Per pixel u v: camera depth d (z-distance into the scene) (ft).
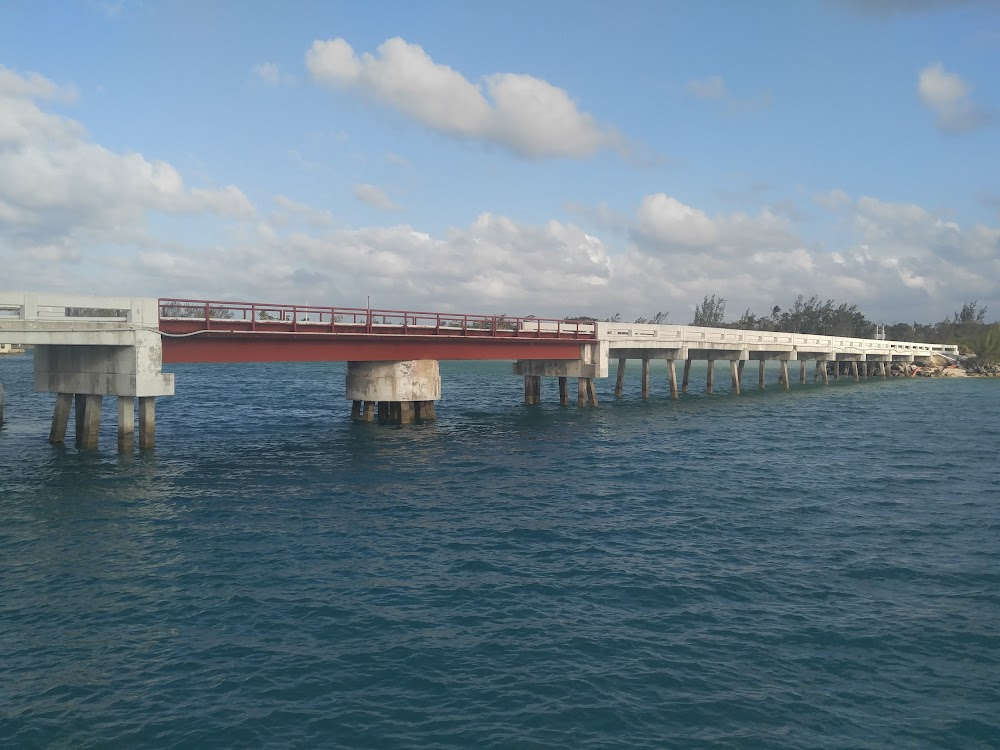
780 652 44.62
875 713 37.99
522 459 110.63
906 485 94.89
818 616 50.11
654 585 55.67
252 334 111.96
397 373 142.20
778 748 34.86
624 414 174.81
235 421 158.10
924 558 63.21
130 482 90.74
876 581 57.21
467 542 66.85
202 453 113.39
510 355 161.48
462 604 51.78
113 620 48.60
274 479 94.27
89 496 83.20
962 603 52.70
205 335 108.88
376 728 36.04
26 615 49.32
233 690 39.60
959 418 177.06
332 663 42.70
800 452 121.29
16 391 236.84
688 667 42.60
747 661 43.39
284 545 65.46
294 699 38.70
